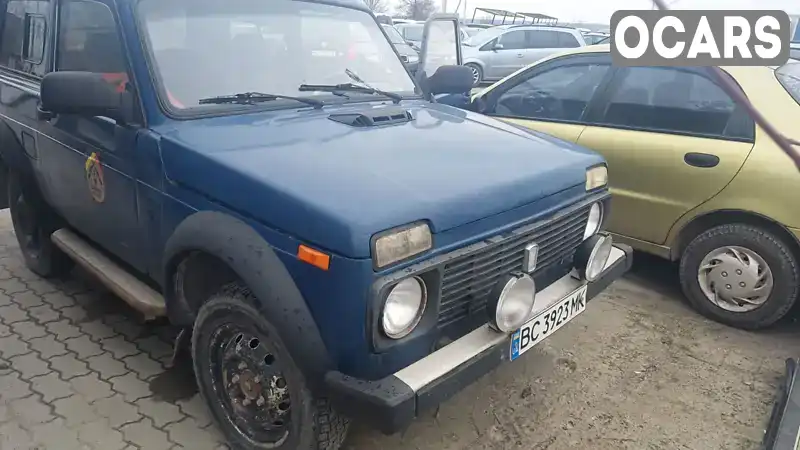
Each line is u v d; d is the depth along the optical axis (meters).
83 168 3.14
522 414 3.00
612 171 4.16
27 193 3.81
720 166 3.70
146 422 2.81
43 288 4.05
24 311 3.74
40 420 2.79
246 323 2.31
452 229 2.14
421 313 2.12
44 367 3.19
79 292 4.01
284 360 2.20
